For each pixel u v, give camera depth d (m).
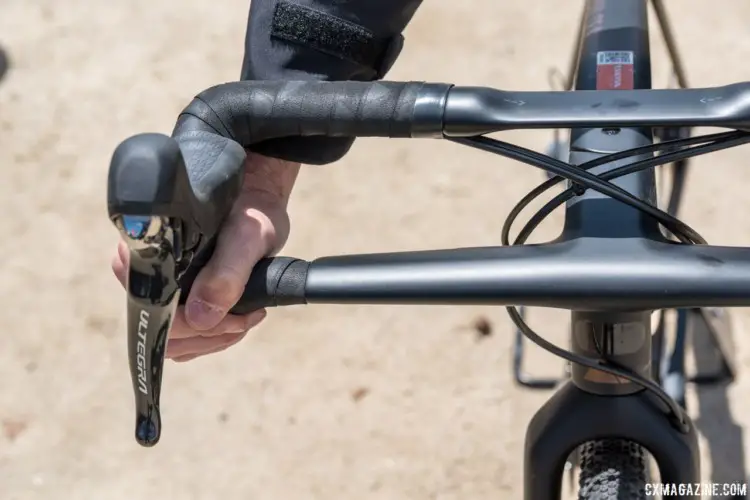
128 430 2.06
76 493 1.99
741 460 1.90
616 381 1.04
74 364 2.16
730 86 0.89
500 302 0.88
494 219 2.26
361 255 0.94
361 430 2.01
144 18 2.72
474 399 2.03
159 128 2.52
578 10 2.59
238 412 2.06
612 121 0.89
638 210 0.96
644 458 1.08
